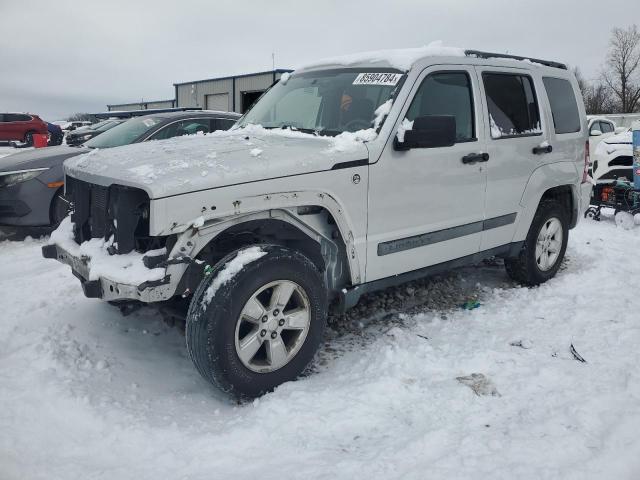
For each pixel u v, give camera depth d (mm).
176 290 2980
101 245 3275
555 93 5285
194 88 33438
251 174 3066
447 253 4254
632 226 8039
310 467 2480
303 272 3244
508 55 4949
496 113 4562
